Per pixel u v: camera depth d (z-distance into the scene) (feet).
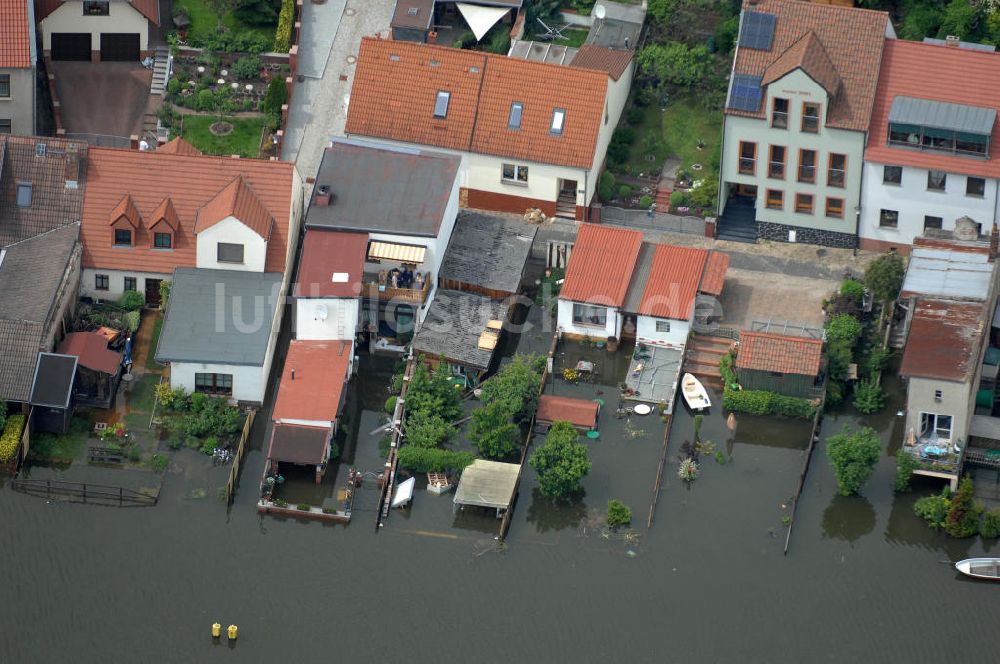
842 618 459.32
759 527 477.77
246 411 500.33
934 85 527.81
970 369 480.64
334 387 496.64
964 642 455.22
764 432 500.33
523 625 457.27
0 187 523.29
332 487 485.56
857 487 485.15
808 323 518.78
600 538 474.90
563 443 479.00
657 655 451.94
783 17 535.19
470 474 482.28
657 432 499.10
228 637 454.40
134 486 483.10
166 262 518.78
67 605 460.55
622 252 522.88
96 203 522.88
